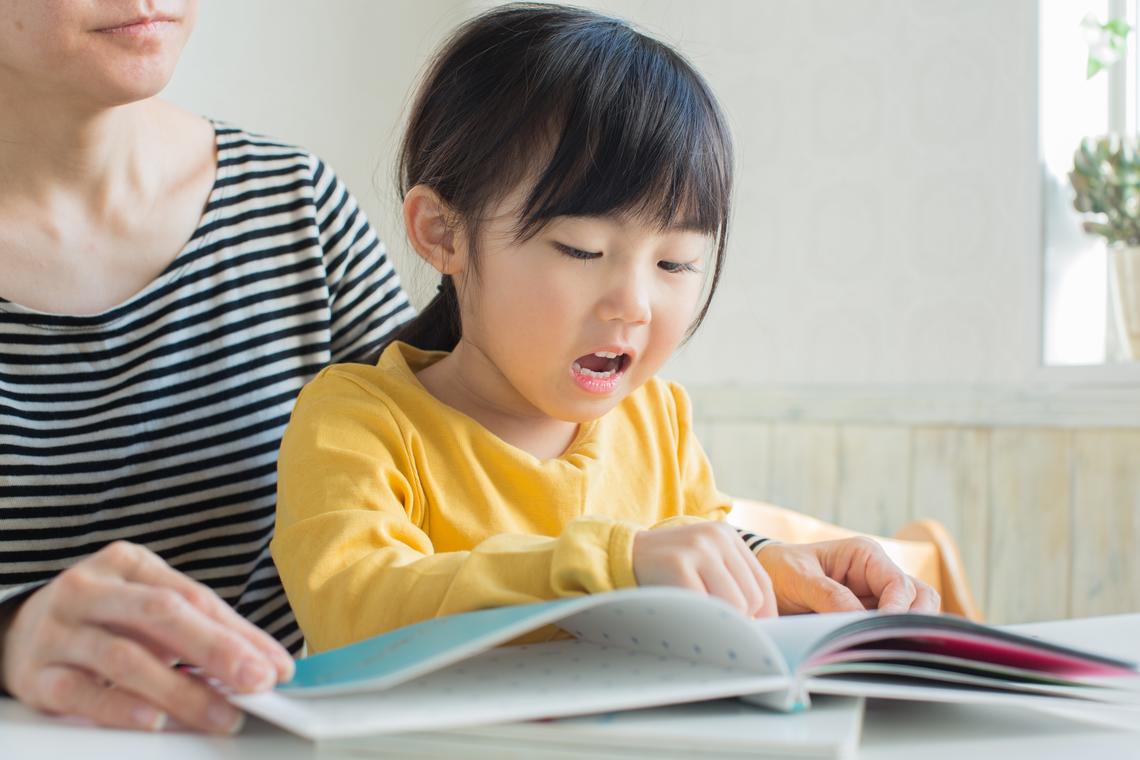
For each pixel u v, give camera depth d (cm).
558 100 74
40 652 50
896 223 190
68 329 84
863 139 194
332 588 62
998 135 180
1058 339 178
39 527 84
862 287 194
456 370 84
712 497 93
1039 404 171
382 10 206
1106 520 164
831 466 194
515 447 82
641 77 75
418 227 82
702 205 74
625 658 51
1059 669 49
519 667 49
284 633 93
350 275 100
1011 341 177
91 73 72
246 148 96
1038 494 171
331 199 99
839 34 197
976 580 178
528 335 74
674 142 73
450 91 81
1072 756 44
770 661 45
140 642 50
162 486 88
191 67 175
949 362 184
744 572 53
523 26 80
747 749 41
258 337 92
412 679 48
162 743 46
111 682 52
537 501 80
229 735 47
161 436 87
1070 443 168
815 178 200
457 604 54
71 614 50
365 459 73
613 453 87
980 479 178
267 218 94
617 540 53
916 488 184
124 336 86
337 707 43
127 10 71
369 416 77
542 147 74
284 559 68
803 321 201
